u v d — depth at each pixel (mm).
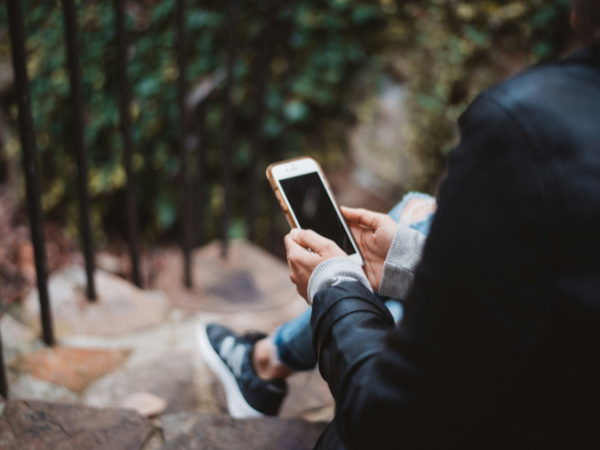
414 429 514
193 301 1968
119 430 1195
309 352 1268
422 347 492
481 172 474
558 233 448
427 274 493
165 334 1754
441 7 2912
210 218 3006
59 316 1700
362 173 3254
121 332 1712
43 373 1463
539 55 2926
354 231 985
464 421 498
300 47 2863
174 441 1196
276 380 1379
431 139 3146
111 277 1918
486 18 2910
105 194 2744
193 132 2248
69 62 1438
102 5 2369
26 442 1120
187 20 2566
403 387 508
